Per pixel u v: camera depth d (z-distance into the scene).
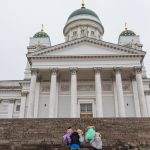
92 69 49.09
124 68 48.91
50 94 47.53
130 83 51.97
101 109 45.75
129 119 24.75
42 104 50.72
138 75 48.59
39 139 22.45
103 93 51.34
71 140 17.25
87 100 51.12
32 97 47.38
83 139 20.48
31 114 46.22
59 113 49.97
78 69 49.00
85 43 51.12
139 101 46.97
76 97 47.00
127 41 66.19
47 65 49.34
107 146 21.14
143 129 23.70
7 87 68.00
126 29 69.75
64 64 49.31
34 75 48.91
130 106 50.00
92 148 17.97
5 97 67.75
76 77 48.94
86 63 49.31
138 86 47.88
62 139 22.31
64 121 24.64
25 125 24.16
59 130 23.70
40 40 67.75
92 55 49.34
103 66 48.97
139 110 48.06
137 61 49.34
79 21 73.75
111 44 50.16
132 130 23.62
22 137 22.86
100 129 23.88
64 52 50.41
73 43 50.88
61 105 50.62
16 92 68.00
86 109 50.81
